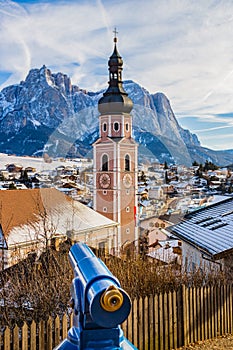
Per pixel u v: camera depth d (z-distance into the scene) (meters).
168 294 5.94
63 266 6.05
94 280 0.96
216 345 6.09
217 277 7.63
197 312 6.30
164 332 5.85
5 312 5.86
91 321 0.98
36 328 5.34
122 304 0.92
